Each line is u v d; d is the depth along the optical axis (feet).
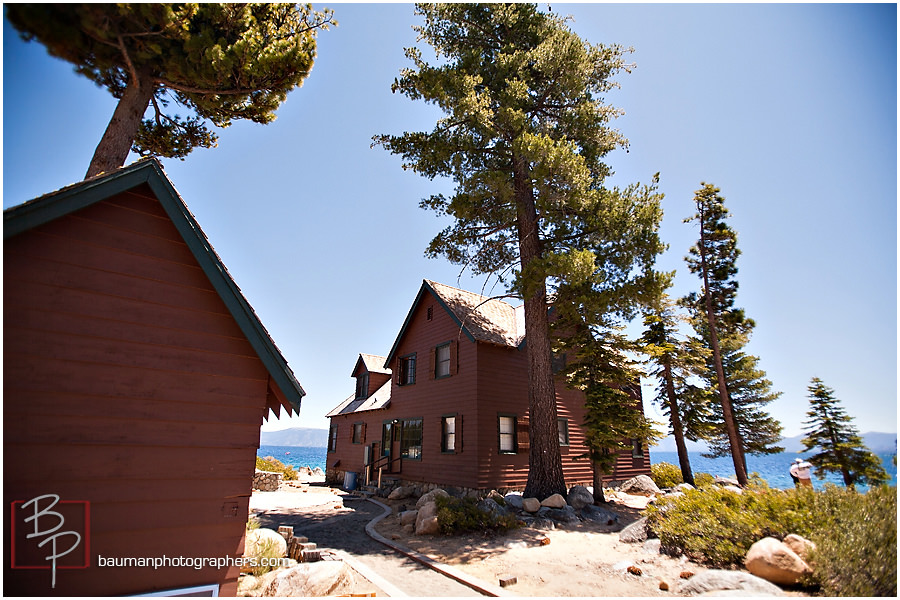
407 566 25.66
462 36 50.88
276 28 28.73
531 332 44.93
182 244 17.75
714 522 23.02
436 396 57.62
